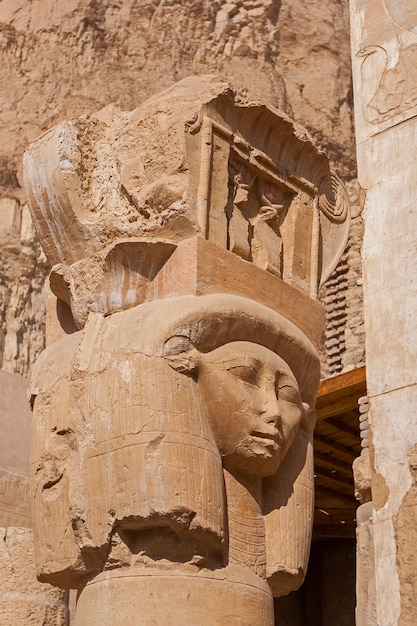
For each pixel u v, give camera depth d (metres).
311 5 30.14
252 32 28.81
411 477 5.37
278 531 5.39
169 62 27.70
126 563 5.09
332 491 12.87
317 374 5.80
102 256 5.62
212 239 5.56
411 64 6.08
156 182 5.59
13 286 21.91
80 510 5.22
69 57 27.05
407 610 5.20
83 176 5.89
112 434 5.14
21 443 8.91
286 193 6.09
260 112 5.88
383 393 5.60
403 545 5.30
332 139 28.38
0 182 23.42
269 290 5.75
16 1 28.12
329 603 13.89
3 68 26.75
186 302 5.30
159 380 5.11
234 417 5.23
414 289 5.66
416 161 5.88
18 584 7.57
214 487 5.09
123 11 28.22
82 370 5.37
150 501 4.96
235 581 5.11
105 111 6.11
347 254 16.17
